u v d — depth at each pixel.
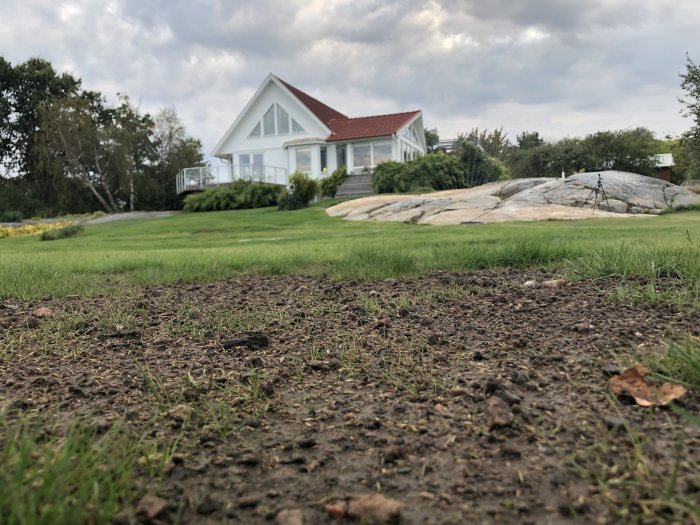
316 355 2.27
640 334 2.26
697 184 26.47
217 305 3.48
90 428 1.51
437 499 1.15
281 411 1.67
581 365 1.95
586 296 3.08
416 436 1.46
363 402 1.73
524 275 4.11
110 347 2.51
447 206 16.86
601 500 1.11
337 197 27.89
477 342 2.35
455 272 4.43
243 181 27.73
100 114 45.12
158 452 1.38
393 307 3.15
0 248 12.39
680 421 1.44
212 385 1.92
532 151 41.03
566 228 9.88
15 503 0.96
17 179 43.12
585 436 1.39
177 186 36.25
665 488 1.12
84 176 37.69
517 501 1.13
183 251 7.85
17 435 1.40
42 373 2.12
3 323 3.03
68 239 15.41
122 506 1.10
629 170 35.62
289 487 1.22
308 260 5.58
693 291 2.94
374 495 1.15
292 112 32.22
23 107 42.59
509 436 1.42
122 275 5.14
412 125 35.03
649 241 5.47
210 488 1.21
